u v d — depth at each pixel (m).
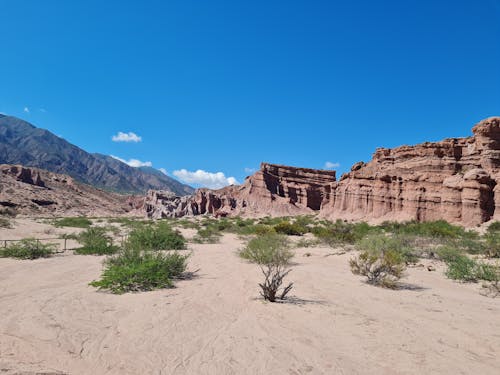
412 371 4.50
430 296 9.41
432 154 54.62
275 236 22.33
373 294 9.45
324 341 5.53
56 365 4.13
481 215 43.56
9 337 4.92
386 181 57.78
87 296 8.06
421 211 50.53
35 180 112.75
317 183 123.12
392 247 17.81
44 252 16.83
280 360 4.67
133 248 13.32
